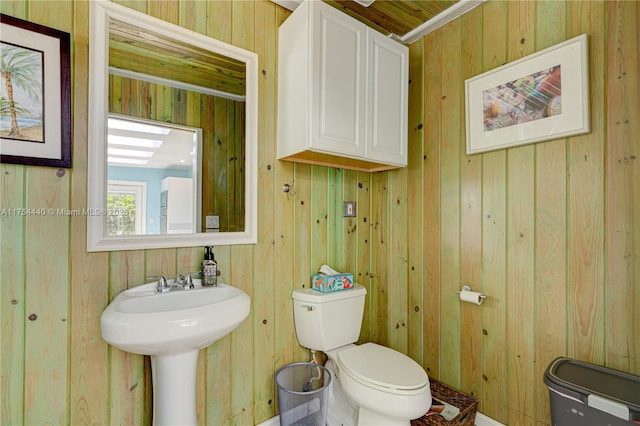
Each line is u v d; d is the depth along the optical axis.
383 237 2.22
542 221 1.49
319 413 1.58
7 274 1.05
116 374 1.24
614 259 1.27
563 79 1.40
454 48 1.86
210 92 1.51
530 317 1.52
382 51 1.77
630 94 1.23
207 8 1.48
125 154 1.29
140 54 1.33
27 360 1.08
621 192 1.25
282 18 1.74
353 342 1.83
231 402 1.53
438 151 1.93
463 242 1.80
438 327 1.90
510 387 1.58
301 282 1.82
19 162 1.06
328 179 1.97
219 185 1.53
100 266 1.21
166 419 1.17
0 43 1.04
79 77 1.18
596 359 1.31
